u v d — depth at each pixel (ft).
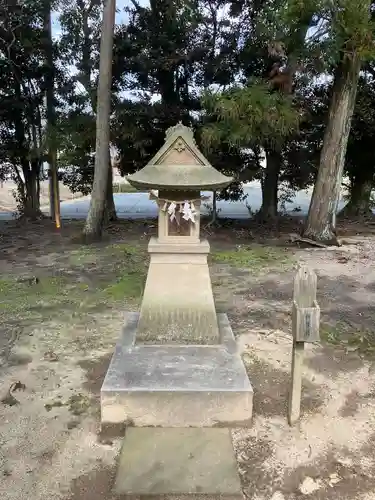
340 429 10.00
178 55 33.91
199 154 11.47
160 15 34.19
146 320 12.18
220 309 17.94
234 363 11.23
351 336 15.20
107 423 9.98
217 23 34.73
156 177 11.16
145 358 11.41
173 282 12.18
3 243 32.19
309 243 30.83
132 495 8.00
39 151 37.11
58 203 39.27
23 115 39.50
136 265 25.00
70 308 17.90
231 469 8.66
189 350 11.91
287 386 11.82
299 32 25.49
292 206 55.98
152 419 10.02
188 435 9.71
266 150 37.68
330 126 30.27
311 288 9.34
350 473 8.64
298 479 8.48
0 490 8.16
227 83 35.91
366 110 35.65
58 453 9.18
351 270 24.41
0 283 21.44
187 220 12.01
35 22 36.55
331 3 23.08
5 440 9.54
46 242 32.55
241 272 23.84
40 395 11.33
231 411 10.02
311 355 13.70
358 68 28.78
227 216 46.09
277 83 29.35
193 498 7.97
